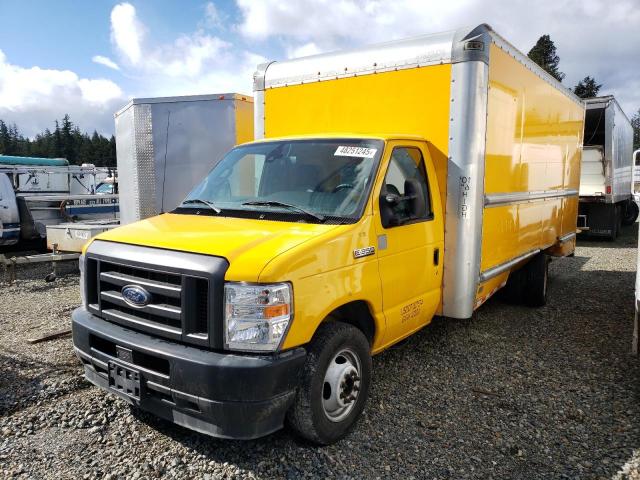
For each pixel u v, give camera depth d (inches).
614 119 552.4
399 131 195.8
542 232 277.9
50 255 358.3
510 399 175.0
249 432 123.2
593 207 577.0
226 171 188.2
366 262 148.9
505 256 225.3
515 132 224.5
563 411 166.6
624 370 198.8
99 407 165.0
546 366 203.6
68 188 605.3
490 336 239.5
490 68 192.5
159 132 370.9
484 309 287.4
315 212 155.6
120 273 141.8
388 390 180.9
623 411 165.9
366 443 146.6
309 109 218.5
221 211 165.2
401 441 148.1
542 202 273.6
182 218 164.1
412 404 170.7
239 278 121.8
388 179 164.4
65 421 156.3
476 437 150.8
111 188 682.2
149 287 132.7
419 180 179.9
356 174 161.3
